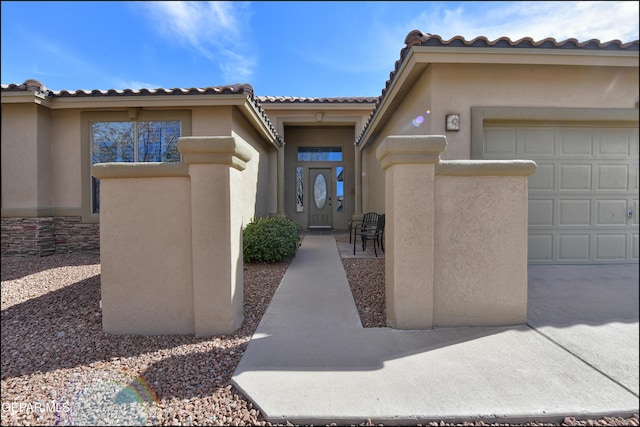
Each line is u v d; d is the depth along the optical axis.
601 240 5.40
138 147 7.25
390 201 3.40
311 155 12.40
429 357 2.69
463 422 1.99
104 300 3.25
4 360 2.75
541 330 3.18
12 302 4.11
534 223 5.34
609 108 5.04
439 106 4.89
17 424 1.98
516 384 2.30
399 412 2.03
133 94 6.70
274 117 11.30
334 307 3.90
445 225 3.28
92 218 7.35
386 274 3.58
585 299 3.99
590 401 2.11
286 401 2.13
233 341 3.04
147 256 3.22
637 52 4.57
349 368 2.53
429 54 4.61
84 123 7.28
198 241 3.12
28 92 6.57
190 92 6.64
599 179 5.37
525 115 4.95
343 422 1.99
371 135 9.48
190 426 1.95
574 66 4.87
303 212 12.35
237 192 3.36
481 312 3.30
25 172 6.97
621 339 2.97
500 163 3.22
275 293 4.43
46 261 6.46
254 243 6.00
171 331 3.22
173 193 3.20
